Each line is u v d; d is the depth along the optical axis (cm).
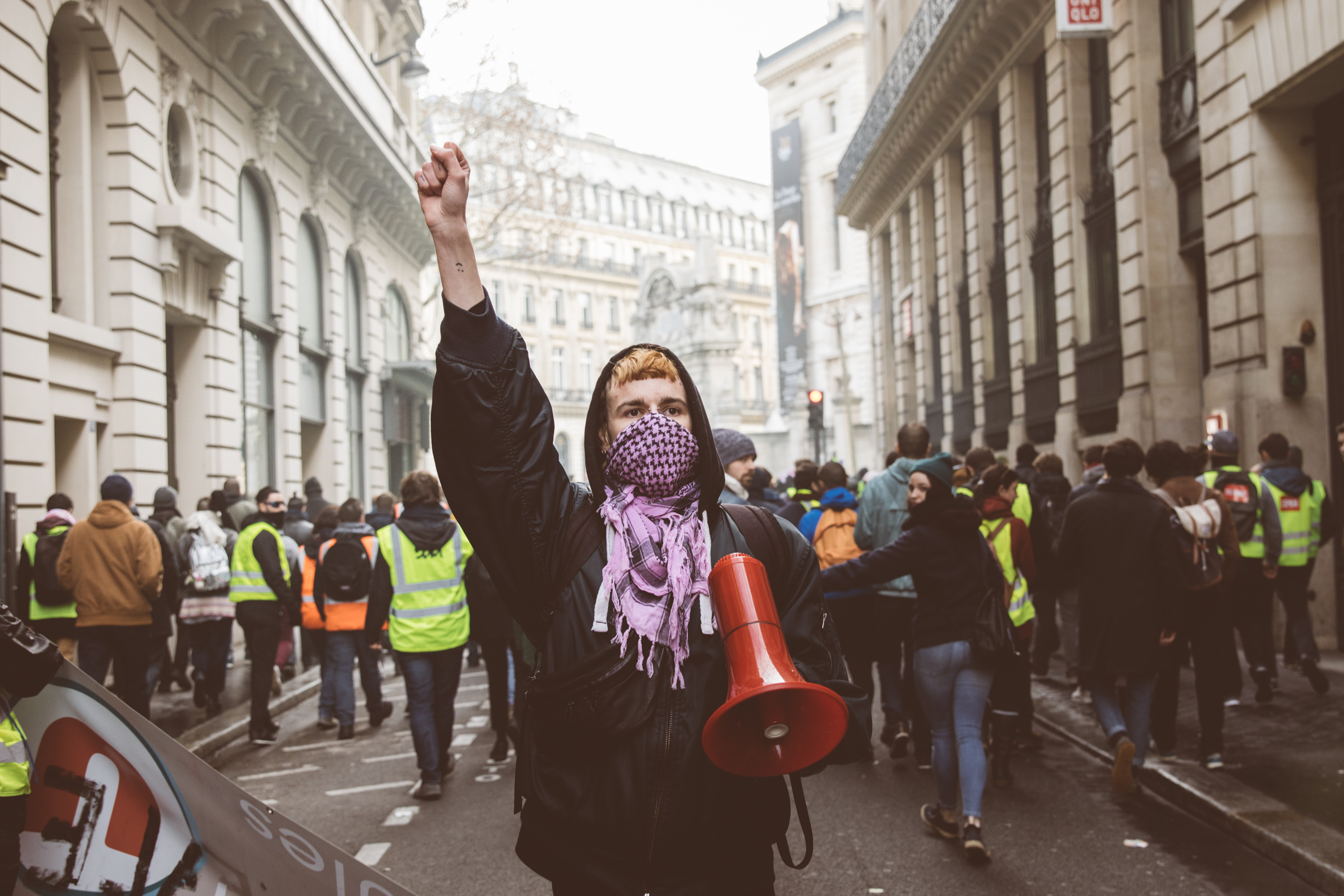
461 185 197
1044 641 951
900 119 2489
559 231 4006
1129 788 543
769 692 164
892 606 687
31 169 976
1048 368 1691
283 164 1712
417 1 2727
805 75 6650
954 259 2378
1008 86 1895
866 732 195
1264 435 1001
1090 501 574
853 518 741
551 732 190
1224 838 503
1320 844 454
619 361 217
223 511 1152
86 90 1138
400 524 639
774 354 9231
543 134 3191
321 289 1984
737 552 199
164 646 895
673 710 186
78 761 252
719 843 188
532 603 201
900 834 526
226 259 1398
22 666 246
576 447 7625
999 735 610
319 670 1196
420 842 542
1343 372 975
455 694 679
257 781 704
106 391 1148
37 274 982
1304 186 1006
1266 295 1007
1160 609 563
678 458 199
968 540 507
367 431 2286
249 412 1598
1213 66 1085
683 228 9000
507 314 7344
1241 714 736
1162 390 1269
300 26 1560
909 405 2927
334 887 268
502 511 198
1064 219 1586
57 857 248
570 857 189
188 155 1359
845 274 6362
